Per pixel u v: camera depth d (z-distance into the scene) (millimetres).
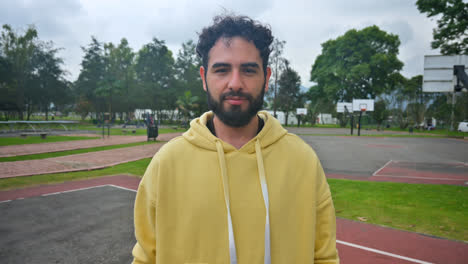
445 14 35062
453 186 7305
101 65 60594
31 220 4520
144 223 956
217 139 900
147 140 19734
